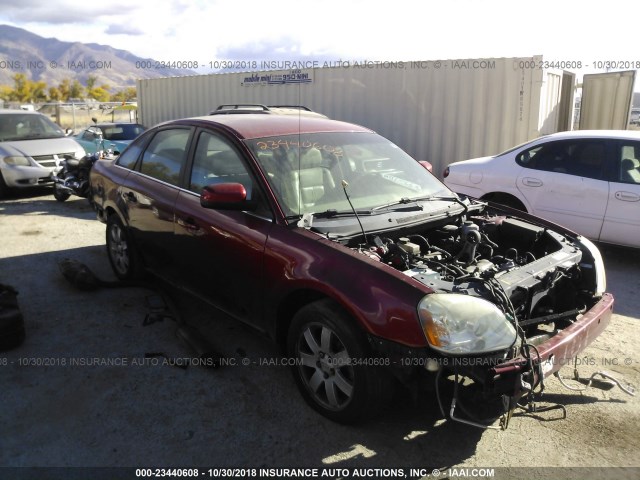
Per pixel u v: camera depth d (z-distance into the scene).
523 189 6.45
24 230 7.52
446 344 2.49
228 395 3.33
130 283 5.08
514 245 3.91
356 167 3.90
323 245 3.00
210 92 12.93
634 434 3.00
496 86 8.64
